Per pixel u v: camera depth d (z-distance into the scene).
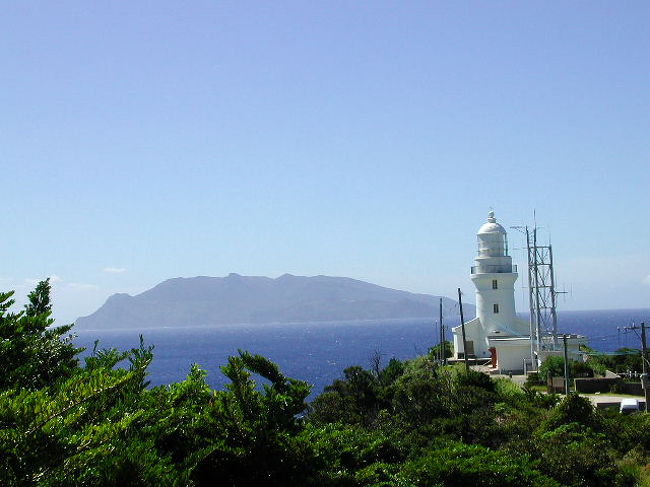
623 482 32.31
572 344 72.50
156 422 11.38
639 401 52.75
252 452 13.49
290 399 14.91
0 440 7.59
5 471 7.54
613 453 36.84
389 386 46.03
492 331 79.94
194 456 10.97
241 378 13.94
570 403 40.19
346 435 21.91
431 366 61.38
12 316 11.43
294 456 13.94
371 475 16.98
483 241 82.31
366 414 40.78
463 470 26.38
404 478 22.94
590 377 60.44
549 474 31.83
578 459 32.47
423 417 39.56
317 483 13.94
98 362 13.66
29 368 11.13
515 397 47.34
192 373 15.11
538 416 42.41
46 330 13.28
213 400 14.14
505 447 33.25
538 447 33.22
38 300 14.91
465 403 40.38
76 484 8.05
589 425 39.31
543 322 77.00
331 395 40.91
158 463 9.39
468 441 35.31
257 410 13.91
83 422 8.77
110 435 8.44
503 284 80.44
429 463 26.88
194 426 13.11
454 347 83.81
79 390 8.27
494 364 74.25
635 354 70.44
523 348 71.38
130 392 11.12
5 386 10.63
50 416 7.99
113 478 8.34
